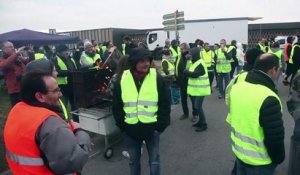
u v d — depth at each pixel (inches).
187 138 224.7
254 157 95.1
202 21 830.5
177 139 223.3
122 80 132.0
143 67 126.0
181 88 269.4
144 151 202.7
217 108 318.3
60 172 70.6
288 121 255.6
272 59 95.0
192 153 195.8
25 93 75.1
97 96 196.1
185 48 263.3
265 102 89.0
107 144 191.2
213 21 831.7
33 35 480.4
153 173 133.3
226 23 832.9
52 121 70.6
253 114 91.8
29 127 69.9
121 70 156.0
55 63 240.8
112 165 182.1
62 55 246.4
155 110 129.5
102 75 200.2
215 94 399.9
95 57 292.5
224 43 375.9
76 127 91.4
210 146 206.7
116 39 879.7
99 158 191.6
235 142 101.7
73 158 70.0
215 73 424.2
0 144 211.9
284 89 406.9
